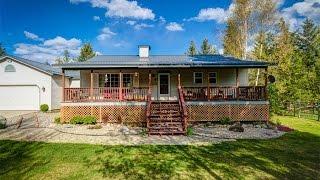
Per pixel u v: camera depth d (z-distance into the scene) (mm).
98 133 16859
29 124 19922
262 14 34969
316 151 12547
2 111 29172
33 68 30219
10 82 30266
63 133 16766
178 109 19516
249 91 20672
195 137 15734
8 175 9406
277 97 28734
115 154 11992
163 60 23328
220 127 18984
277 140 14898
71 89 20750
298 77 32750
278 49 37812
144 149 12875
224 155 11844
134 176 9297
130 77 23672
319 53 47312
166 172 9680
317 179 8930
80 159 11250
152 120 18000
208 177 9172
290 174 9422
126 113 20531
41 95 30188
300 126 20391
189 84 23781
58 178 9102
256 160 11094
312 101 30828
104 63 20719
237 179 8977
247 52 37250
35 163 10727
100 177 9195
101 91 20938
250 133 16969
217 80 23812
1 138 15195
